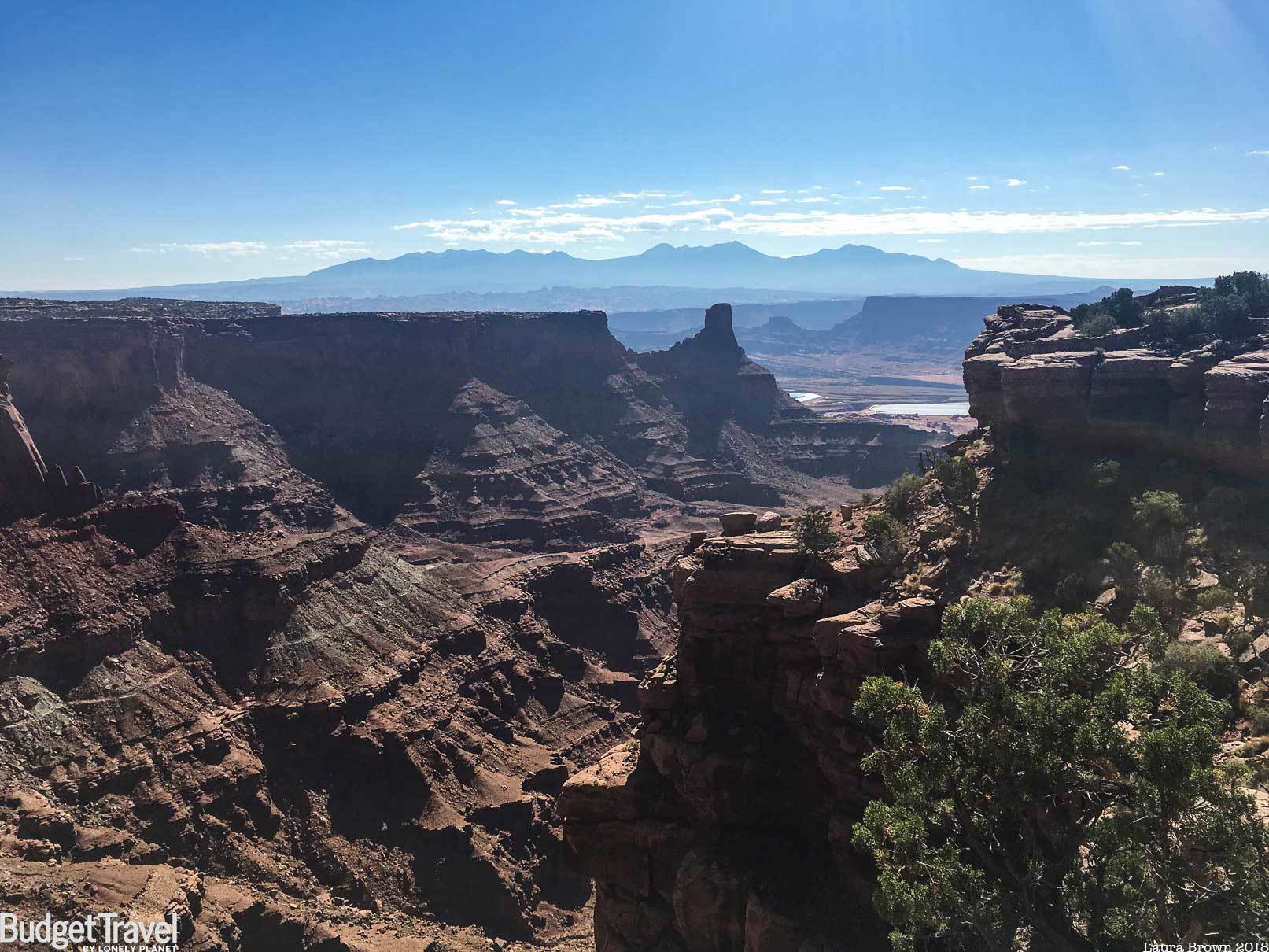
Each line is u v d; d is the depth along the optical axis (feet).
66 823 254.06
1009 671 121.80
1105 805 115.96
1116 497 190.19
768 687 193.06
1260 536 167.22
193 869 265.95
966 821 120.67
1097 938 110.22
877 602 181.98
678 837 190.49
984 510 202.28
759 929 163.02
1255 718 130.31
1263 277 281.95
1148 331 241.55
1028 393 210.79
